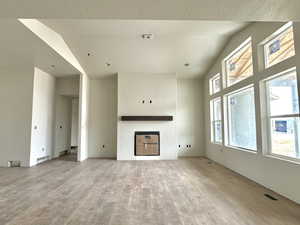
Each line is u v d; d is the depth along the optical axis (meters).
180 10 2.24
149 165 6.07
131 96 7.21
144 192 3.60
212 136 7.11
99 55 6.12
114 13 2.30
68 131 8.62
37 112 6.28
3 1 2.01
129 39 5.36
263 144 3.98
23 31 3.77
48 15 2.33
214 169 5.51
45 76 6.77
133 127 7.11
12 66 5.93
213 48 5.91
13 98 6.03
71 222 2.48
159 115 7.20
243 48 5.04
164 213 2.75
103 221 2.51
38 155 6.35
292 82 3.35
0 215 2.68
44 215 2.68
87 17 2.38
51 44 4.54
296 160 3.23
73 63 6.01
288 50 3.43
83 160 6.94
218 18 2.44
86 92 7.36
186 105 7.92
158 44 5.67
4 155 5.91
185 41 5.55
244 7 2.17
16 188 3.83
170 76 7.36
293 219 2.56
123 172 5.16
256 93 4.18
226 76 5.95
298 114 3.20
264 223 2.46
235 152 5.17
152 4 2.10
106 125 7.67
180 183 4.16
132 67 6.89
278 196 3.38
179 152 7.76
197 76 7.79
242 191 3.65
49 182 4.23
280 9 2.20
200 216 2.65
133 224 2.44
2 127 5.98
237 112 5.37
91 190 3.71
